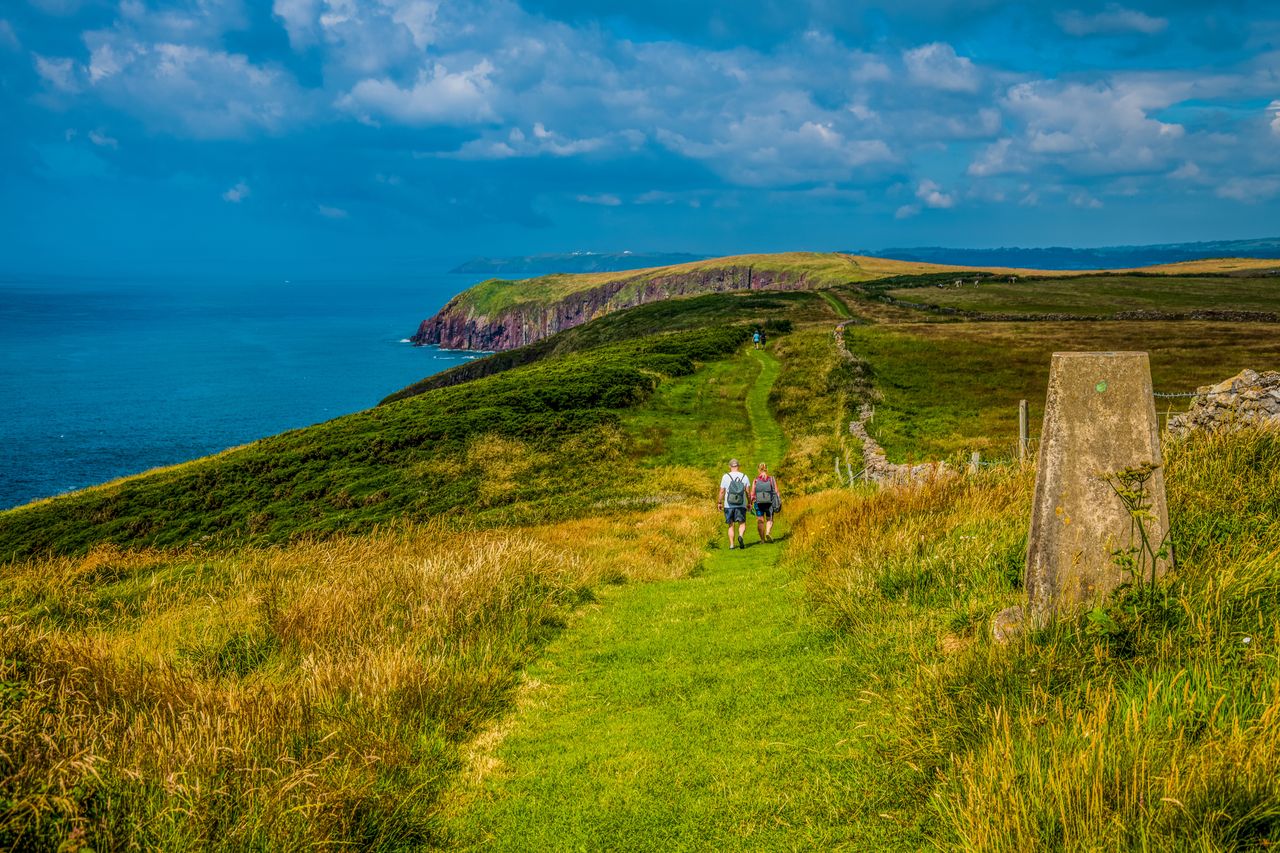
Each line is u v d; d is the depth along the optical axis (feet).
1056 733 12.95
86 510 124.47
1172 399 113.50
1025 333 192.54
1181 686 13.24
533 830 14.92
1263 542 17.97
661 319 341.00
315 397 418.31
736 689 21.06
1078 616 16.76
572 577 37.70
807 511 63.41
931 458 95.86
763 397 150.71
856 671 20.43
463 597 29.68
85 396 413.80
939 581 24.22
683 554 50.34
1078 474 17.20
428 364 591.78
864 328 217.15
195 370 538.06
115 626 33.78
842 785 14.99
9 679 18.35
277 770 15.29
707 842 14.01
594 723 19.94
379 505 111.65
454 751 18.42
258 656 25.70
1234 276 371.15
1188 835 10.12
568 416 140.26
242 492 124.47
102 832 12.63
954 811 12.61
